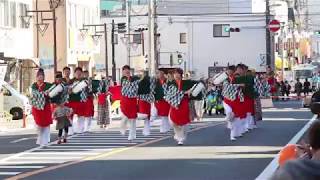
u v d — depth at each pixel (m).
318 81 76.62
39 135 22.00
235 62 79.12
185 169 15.95
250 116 26.94
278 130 27.11
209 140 23.17
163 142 22.81
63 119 22.84
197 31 80.12
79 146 21.98
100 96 29.44
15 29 48.28
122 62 77.88
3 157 19.20
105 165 16.94
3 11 46.31
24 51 49.56
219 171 15.54
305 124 30.53
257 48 78.50
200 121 34.12
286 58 101.94
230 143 22.05
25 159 18.64
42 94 21.56
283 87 66.75
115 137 25.06
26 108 39.53
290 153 7.46
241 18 79.06
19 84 49.28
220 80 23.45
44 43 55.94
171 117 21.59
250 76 25.11
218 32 79.69
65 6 56.81
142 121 34.19
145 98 25.23
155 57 57.09
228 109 23.12
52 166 16.92
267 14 73.00
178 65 79.75
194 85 21.50
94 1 65.00
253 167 16.14
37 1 55.47
